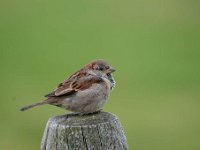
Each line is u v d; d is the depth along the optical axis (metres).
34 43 22.25
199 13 24.08
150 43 21.88
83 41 22.30
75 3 26.06
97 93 6.75
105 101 6.89
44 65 20.06
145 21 23.91
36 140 14.98
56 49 21.58
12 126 15.62
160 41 22.00
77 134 5.62
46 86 18.16
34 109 15.98
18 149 14.68
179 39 22.09
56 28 23.73
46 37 22.77
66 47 21.75
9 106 16.78
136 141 14.70
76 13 25.11
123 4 25.58
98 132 5.64
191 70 19.20
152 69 19.41
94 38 22.59
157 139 14.69
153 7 24.89
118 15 24.67
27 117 15.87
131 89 17.58
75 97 6.70
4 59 20.69
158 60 20.22
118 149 5.71
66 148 5.63
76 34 23.03
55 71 19.47
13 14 25.00
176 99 16.97
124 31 23.14
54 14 25.03
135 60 20.22
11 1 26.08
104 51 21.28
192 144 14.59
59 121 5.78
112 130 5.70
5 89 18.08
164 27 23.30
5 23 24.22
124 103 16.56
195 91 17.53
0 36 22.84
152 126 15.30
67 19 24.53
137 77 18.64
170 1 25.02
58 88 6.76
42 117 15.71
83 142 5.62
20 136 15.19
